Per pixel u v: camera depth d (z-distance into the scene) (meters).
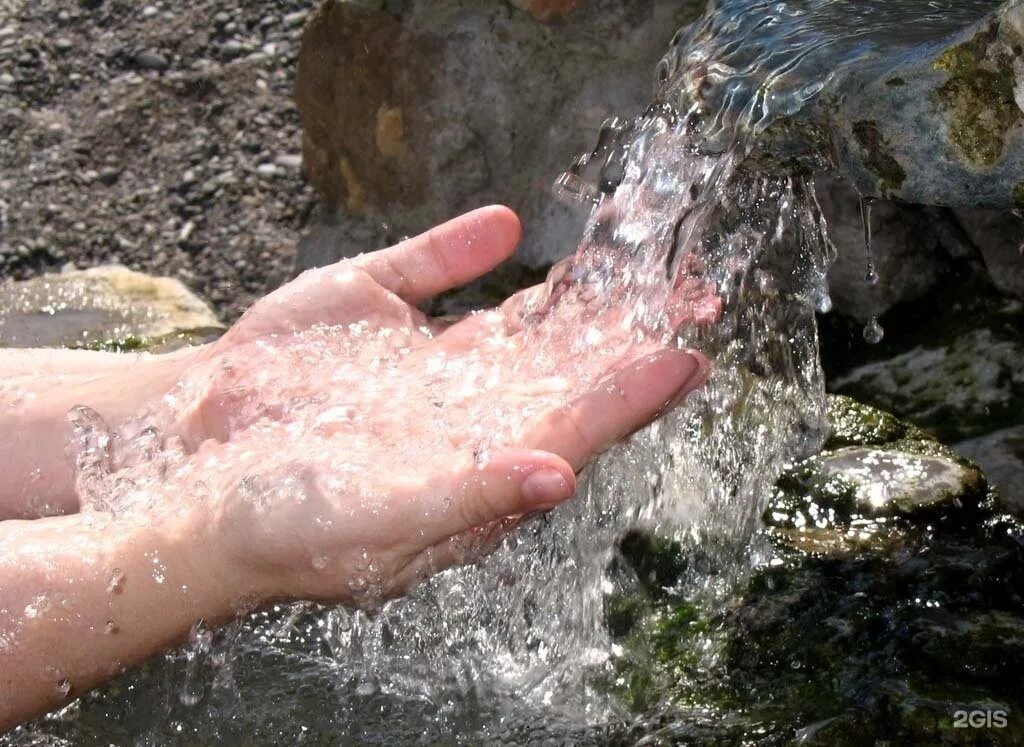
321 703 0.66
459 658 0.67
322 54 1.10
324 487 0.62
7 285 1.07
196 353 0.76
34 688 0.64
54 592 0.64
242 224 1.26
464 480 0.60
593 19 0.98
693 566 0.71
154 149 1.36
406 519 0.61
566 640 0.68
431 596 0.68
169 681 0.67
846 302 0.95
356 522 0.61
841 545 0.71
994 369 0.89
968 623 0.66
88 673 0.64
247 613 0.66
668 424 0.72
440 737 0.64
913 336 0.93
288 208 1.27
